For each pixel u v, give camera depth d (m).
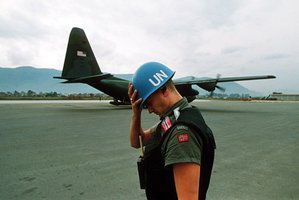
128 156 5.86
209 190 3.87
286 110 23.84
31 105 27.23
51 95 93.19
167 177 1.32
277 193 3.75
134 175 4.54
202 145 1.27
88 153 6.09
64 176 4.43
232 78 21.91
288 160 5.64
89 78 19.58
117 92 21.44
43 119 13.29
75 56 20.53
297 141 7.85
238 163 5.39
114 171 4.75
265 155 6.12
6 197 3.51
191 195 1.14
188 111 1.38
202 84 21.88
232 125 11.79
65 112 17.88
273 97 84.06
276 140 8.06
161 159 1.33
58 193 3.68
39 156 5.75
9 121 12.30
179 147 1.18
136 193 3.72
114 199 3.50
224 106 32.03
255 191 3.83
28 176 4.40
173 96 1.46
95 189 3.86
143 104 1.47
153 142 1.42
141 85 1.47
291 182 4.22
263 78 20.53
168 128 1.30
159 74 1.46
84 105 28.55
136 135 1.84
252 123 12.61
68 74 20.22
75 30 20.48
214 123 12.48
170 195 1.33
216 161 5.56
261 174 4.65
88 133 8.96
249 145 7.26
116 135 8.59
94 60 21.73
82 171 4.72
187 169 1.15
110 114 16.50
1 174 4.48
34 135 8.45
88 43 21.33
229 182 4.21
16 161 5.32
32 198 3.49
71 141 7.51
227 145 7.26
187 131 1.21
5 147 6.61
